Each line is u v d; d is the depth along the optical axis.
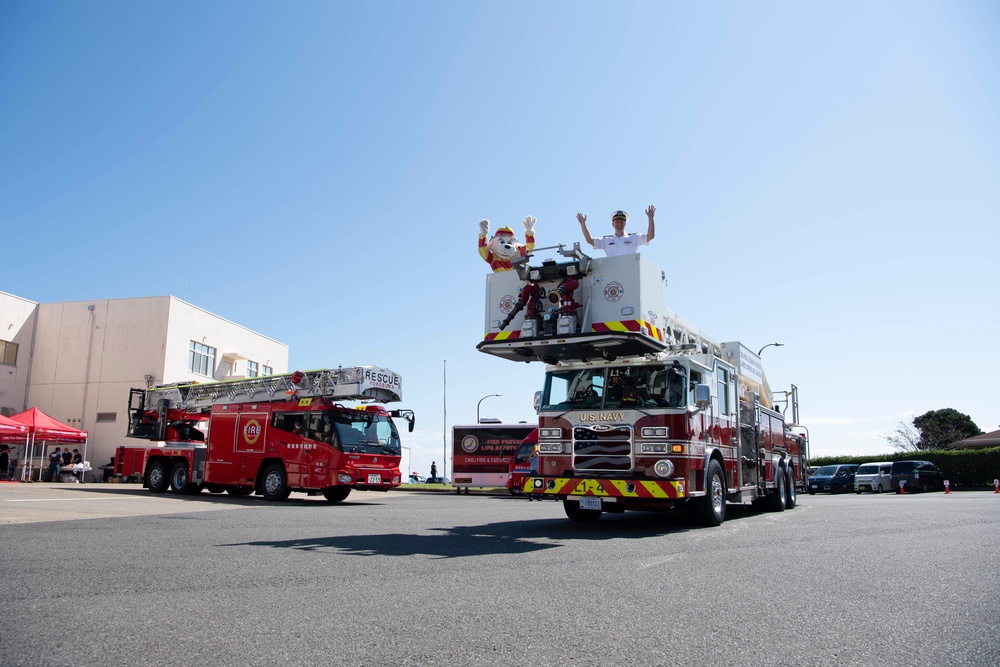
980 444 49.44
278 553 7.52
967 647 3.94
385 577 6.03
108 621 4.44
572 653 3.77
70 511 13.49
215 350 40.16
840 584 5.81
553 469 11.31
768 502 15.96
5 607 4.82
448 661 3.63
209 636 4.09
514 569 6.51
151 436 22.86
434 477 41.34
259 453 20.02
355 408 19.67
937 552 7.84
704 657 3.71
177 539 8.84
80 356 36.56
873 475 36.34
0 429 27.28
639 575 6.22
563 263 10.23
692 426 10.91
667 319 11.20
